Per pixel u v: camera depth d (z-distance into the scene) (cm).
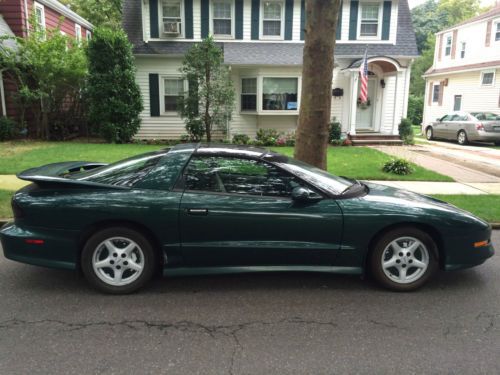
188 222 381
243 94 1634
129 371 273
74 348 299
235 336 319
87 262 385
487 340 317
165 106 1694
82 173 431
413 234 399
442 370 278
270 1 1695
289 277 439
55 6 1747
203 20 1684
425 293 404
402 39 1767
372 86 1723
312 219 388
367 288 414
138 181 392
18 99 1477
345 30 1727
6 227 399
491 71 2178
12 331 322
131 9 1780
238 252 390
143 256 388
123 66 1475
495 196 799
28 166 965
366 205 397
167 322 340
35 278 429
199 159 402
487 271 464
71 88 1575
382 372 275
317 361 287
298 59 1570
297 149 689
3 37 1402
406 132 1705
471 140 1731
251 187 398
